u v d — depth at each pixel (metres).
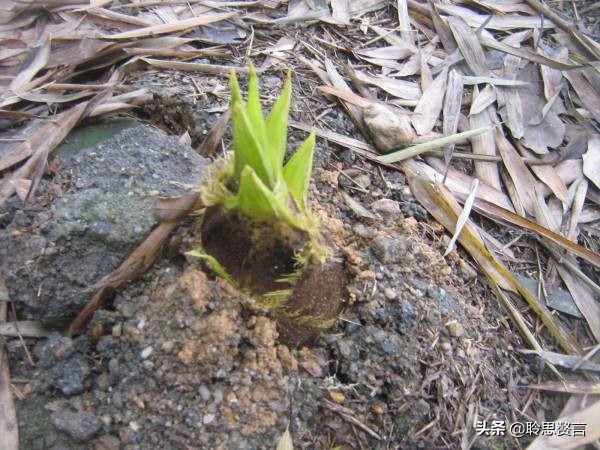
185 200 0.37
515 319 0.42
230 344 0.33
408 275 0.40
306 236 0.30
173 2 0.56
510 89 0.55
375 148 0.48
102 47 0.49
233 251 0.30
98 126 0.45
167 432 0.32
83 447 0.33
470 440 0.36
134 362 0.33
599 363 0.41
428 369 0.37
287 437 0.33
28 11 0.51
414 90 0.54
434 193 0.46
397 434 0.35
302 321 0.34
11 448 0.32
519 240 0.47
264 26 0.56
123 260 0.36
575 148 0.52
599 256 0.45
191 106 0.47
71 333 0.36
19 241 0.36
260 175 0.28
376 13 0.60
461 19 0.60
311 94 0.51
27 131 0.43
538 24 0.62
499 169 0.50
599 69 0.58
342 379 0.36
